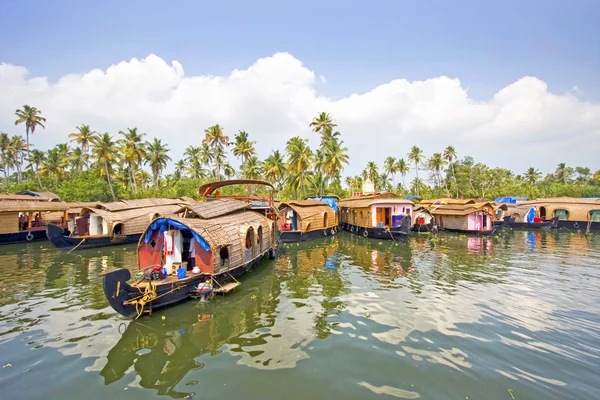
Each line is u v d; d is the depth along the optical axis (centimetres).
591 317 817
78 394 521
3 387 539
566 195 4797
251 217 1446
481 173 5875
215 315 838
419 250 1825
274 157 4231
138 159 4041
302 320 812
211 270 974
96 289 1083
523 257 1602
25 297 999
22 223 2327
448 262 1486
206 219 1167
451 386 538
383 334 731
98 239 1870
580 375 564
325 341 700
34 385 545
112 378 564
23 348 670
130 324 780
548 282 1134
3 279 1211
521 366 595
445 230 2898
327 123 3894
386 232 2155
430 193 5984
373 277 1223
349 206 2734
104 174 3866
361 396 514
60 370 589
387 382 552
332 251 1814
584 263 1450
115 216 1980
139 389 534
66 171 4547
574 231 2820
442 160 5716
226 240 1051
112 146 3638
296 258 1608
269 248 1529
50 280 1197
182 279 895
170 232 978
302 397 514
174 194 4053
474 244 2053
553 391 521
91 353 649
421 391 526
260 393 524
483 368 589
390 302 940
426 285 1109
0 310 886
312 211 2353
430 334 728
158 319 809
